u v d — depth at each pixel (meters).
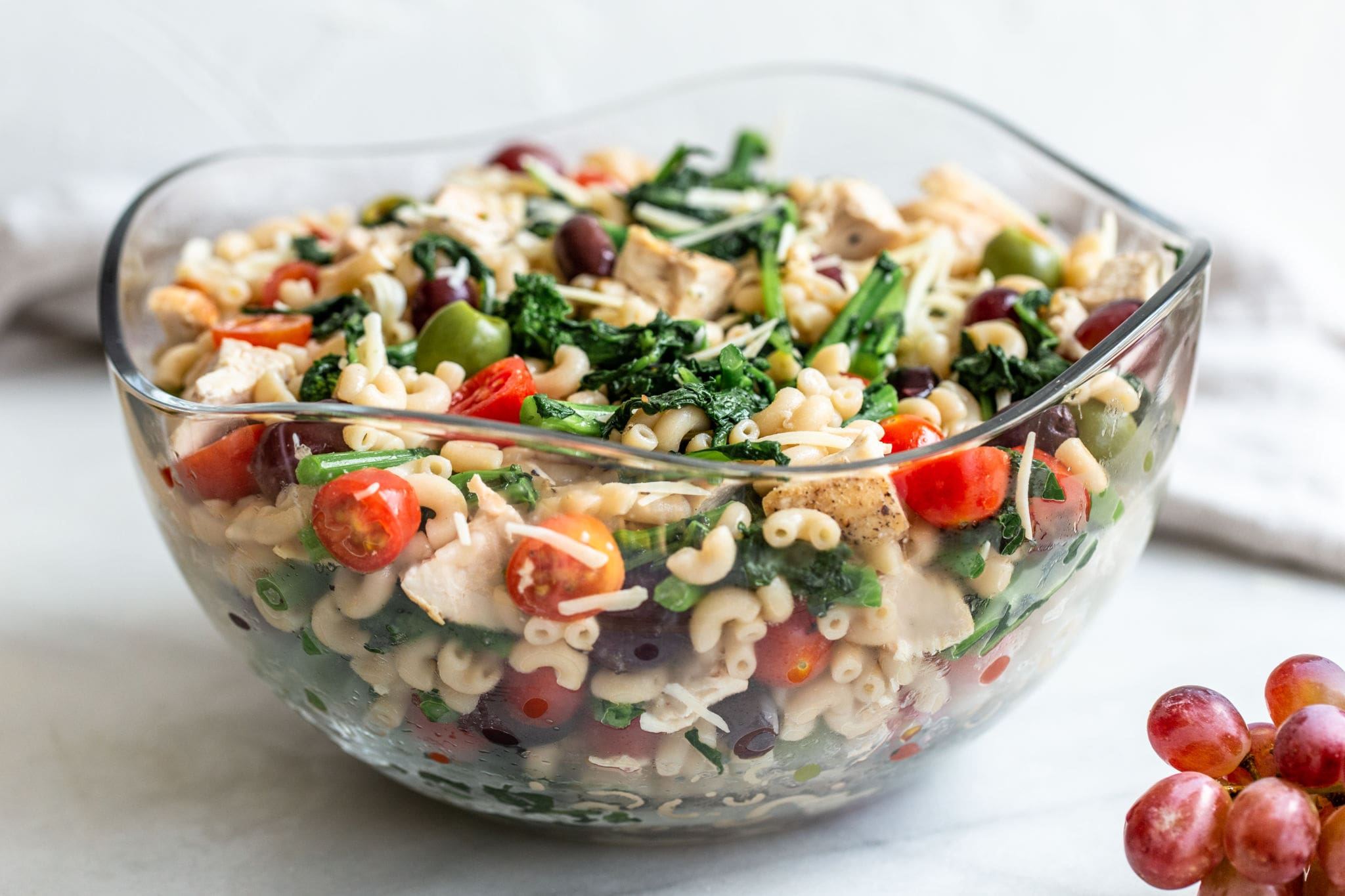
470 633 0.45
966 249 0.62
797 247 0.59
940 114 0.70
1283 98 0.94
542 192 0.66
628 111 0.76
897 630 0.45
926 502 0.44
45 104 0.96
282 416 0.45
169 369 0.57
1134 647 0.61
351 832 0.53
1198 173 0.96
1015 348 0.54
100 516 0.70
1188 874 0.47
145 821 0.54
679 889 0.51
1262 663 0.60
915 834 0.53
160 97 0.97
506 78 0.98
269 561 0.47
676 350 0.53
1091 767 0.56
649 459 0.43
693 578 0.44
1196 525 0.66
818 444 0.48
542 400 0.49
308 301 0.59
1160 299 0.48
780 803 0.50
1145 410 0.49
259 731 0.58
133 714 0.59
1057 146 0.97
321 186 0.69
